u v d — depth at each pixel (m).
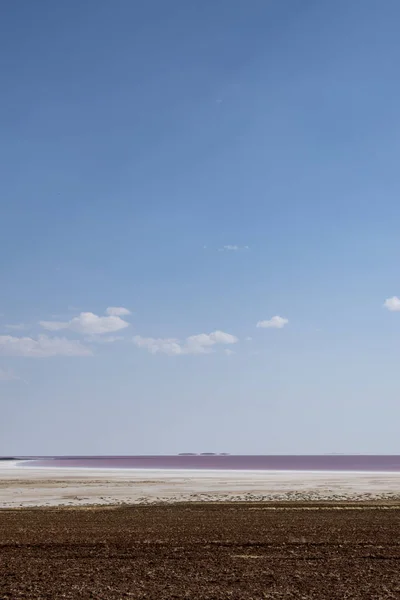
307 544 24.84
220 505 41.50
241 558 22.27
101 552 23.50
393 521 31.89
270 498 47.91
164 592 17.70
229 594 17.47
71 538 26.67
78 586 18.41
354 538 26.28
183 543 25.19
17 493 53.94
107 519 33.78
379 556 22.47
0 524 31.95
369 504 41.62
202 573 19.98
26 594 17.55
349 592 17.64
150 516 35.09
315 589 17.98
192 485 63.16
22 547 24.61
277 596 17.27
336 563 21.41
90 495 51.94
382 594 17.42
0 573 20.11
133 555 22.88
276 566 20.97
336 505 40.78
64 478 77.38
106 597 17.19
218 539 26.16
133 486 61.91
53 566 21.14
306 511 37.06
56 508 40.66
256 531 28.44
